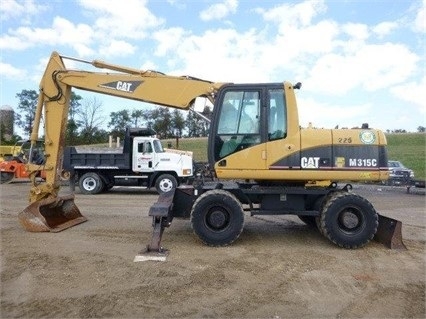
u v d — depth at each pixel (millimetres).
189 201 7242
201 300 4309
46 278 4934
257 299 4367
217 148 6891
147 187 16453
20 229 7867
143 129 16125
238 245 6762
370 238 6551
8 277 4961
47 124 8180
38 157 10406
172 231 7879
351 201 6566
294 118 6762
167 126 59625
